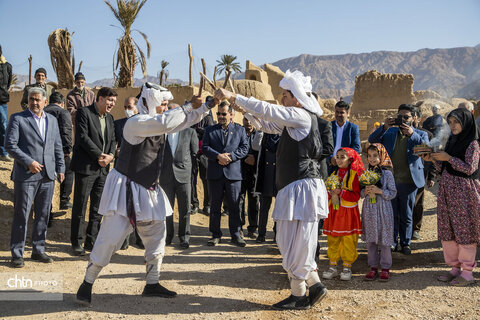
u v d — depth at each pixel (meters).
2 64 8.71
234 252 6.56
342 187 5.25
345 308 4.19
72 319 3.74
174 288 4.71
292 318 3.92
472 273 5.04
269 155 6.97
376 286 4.90
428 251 6.45
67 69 15.47
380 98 34.50
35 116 5.42
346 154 5.32
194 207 8.95
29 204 5.28
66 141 7.47
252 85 31.70
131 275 5.18
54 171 5.55
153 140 4.04
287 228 4.10
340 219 5.19
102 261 4.01
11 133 5.23
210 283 4.95
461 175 4.97
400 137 6.45
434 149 5.09
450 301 4.34
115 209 3.90
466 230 4.85
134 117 3.93
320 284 4.18
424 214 9.16
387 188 5.20
